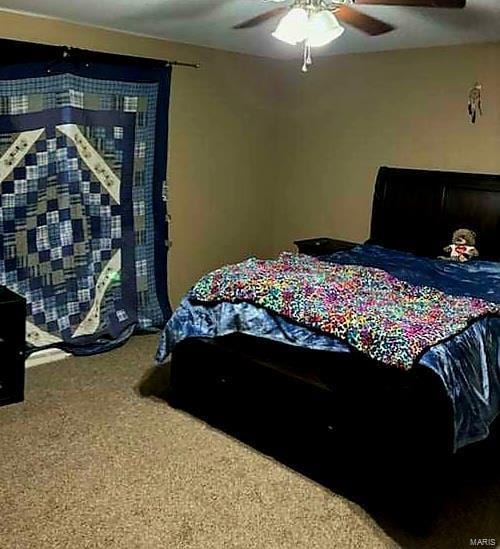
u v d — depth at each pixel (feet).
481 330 8.91
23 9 11.19
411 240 14.60
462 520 8.17
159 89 14.03
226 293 10.14
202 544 7.47
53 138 12.30
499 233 13.20
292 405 9.25
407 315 8.87
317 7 8.42
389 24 11.34
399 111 15.03
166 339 10.84
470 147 13.99
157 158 14.33
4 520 7.71
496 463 9.47
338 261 12.77
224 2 10.36
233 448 9.68
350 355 8.64
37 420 10.27
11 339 10.61
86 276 13.28
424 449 7.80
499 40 13.00
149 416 10.61
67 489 8.42
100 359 12.97
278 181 17.95
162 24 12.37
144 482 8.68
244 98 16.52
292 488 8.70
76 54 12.28
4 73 11.40
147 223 14.40
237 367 9.91
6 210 11.89
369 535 7.79
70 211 12.84
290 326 9.33
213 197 16.42
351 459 8.63
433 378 7.73
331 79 16.19
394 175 14.88
